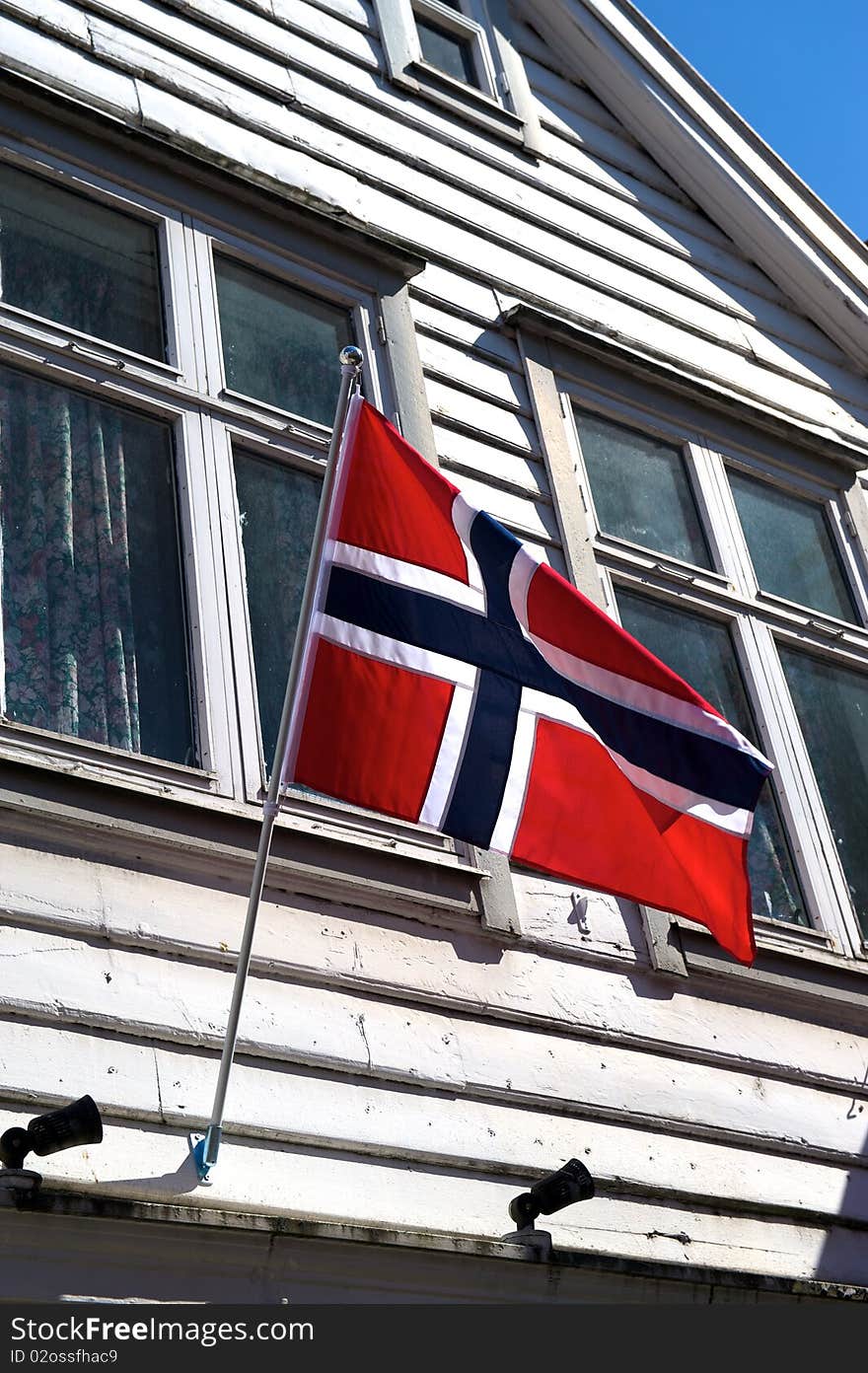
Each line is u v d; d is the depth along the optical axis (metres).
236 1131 4.31
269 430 5.81
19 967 4.23
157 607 5.23
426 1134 4.67
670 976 5.54
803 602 7.39
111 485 5.38
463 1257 4.23
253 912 4.18
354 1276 4.09
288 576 5.61
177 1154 4.20
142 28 6.57
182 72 6.59
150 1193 4.07
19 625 4.98
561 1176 4.53
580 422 7.09
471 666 4.74
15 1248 3.68
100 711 4.95
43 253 5.74
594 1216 4.89
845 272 8.79
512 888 5.33
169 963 4.49
